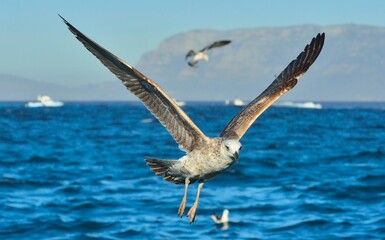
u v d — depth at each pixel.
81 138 58.72
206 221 20.73
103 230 19.66
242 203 23.41
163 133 66.38
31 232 19.36
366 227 19.50
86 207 22.61
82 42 8.45
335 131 70.62
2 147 48.38
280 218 20.97
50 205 22.95
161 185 27.59
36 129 73.81
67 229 19.69
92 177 30.38
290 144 51.34
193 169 9.23
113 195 25.00
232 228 19.73
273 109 181.38
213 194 25.34
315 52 10.06
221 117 113.56
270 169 33.12
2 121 94.44
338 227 19.59
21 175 30.80
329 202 23.31
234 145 8.84
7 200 23.78
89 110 168.00
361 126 82.50
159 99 9.06
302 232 19.23
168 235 19.05
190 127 9.16
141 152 44.50
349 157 40.25
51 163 36.88
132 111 157.25
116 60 8.67
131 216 21.42
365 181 27.62
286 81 9.99
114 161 37.97
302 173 31.72
